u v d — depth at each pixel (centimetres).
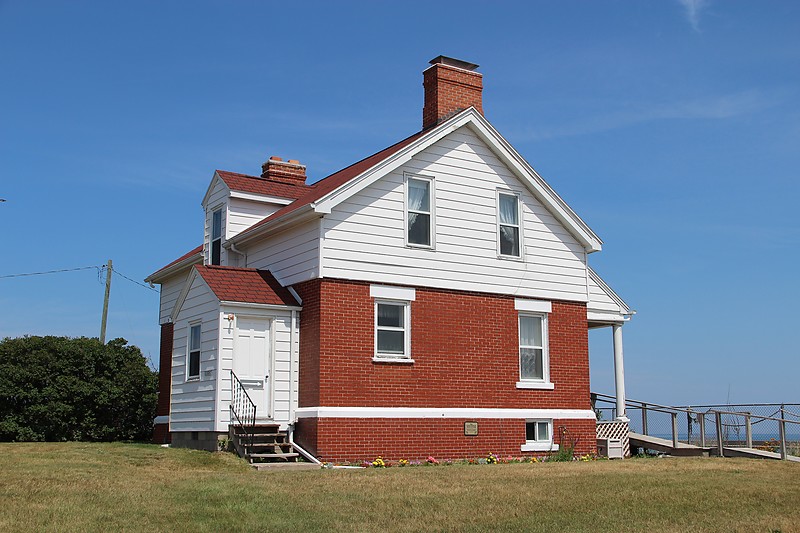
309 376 2062
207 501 1281
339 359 2052
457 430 2191
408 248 2194
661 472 1711
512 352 2327
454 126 2283
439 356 2198
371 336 2105
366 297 2112
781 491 1455
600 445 2484
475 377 2248
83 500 1252
